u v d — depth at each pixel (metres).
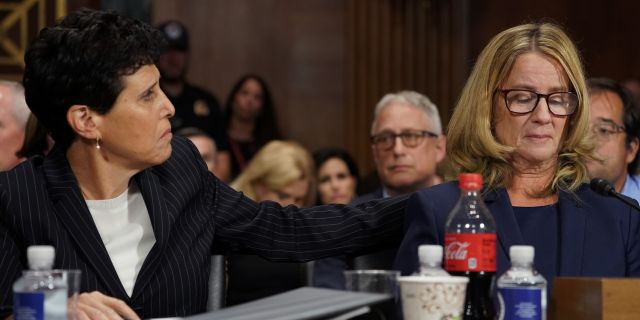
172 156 2.94
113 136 2.69
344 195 5.70
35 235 2.69
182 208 2.83
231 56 7.76
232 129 6.87
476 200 2.48
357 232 2.97
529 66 2.63
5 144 4.05
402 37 7.57
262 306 2.26
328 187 5.71
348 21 7.69
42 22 7.30
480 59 2.71
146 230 2.80
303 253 2.96
